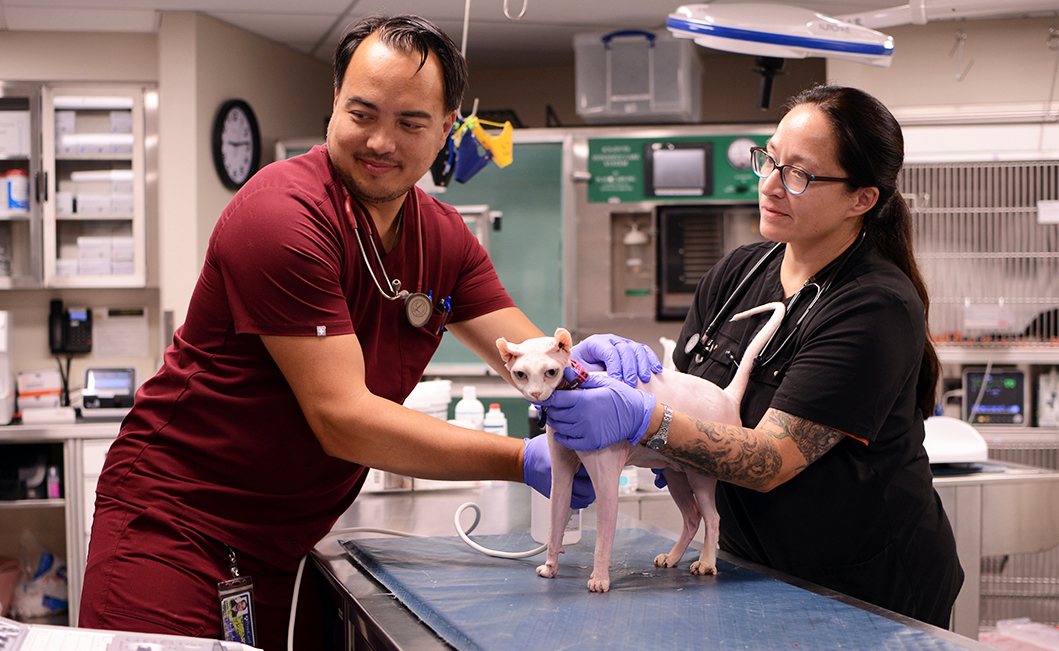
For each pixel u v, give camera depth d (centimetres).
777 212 112
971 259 335
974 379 336
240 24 354
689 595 96
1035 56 346
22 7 321
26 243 353
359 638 103
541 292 363
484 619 87
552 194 360
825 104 108
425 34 106
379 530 136
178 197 340
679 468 107
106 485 117
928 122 338
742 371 112
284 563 121
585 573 107
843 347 104
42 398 335
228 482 116
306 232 105
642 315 355
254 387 113
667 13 332
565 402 93
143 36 353
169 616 106
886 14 221
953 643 80
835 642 80
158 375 121
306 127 412
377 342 121
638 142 350
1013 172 336
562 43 381
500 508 169
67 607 337
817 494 111
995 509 219
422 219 126
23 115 347
